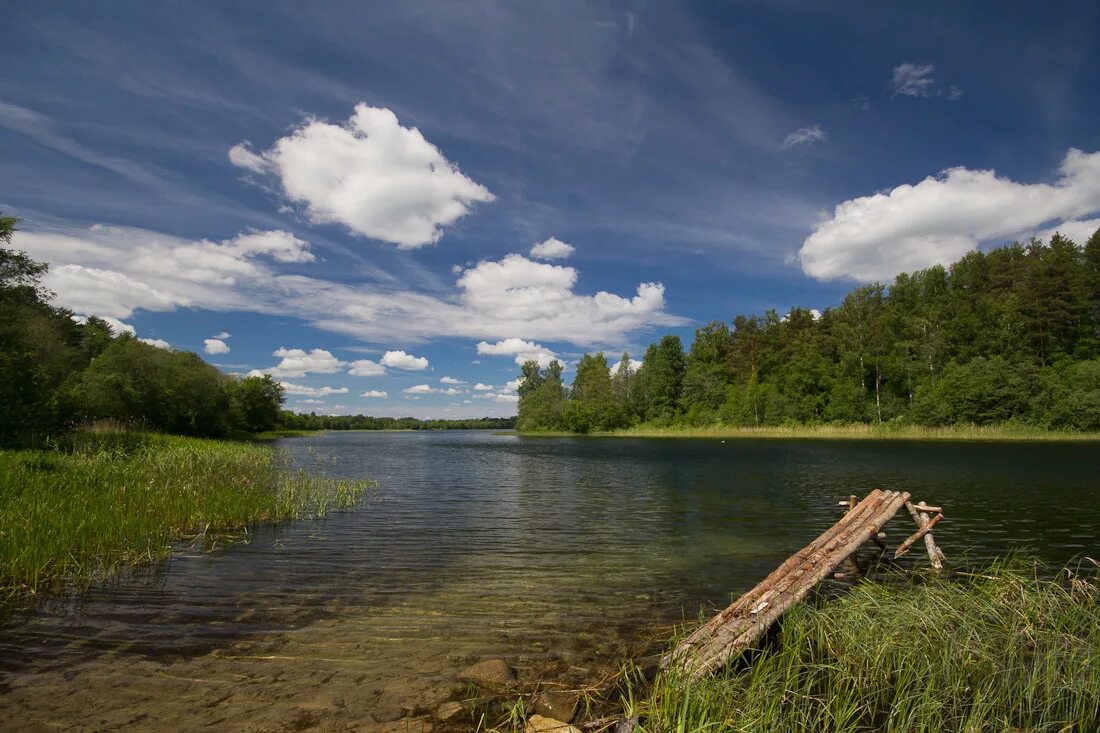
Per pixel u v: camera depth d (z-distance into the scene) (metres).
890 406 73.75
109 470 16.05
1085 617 6.71
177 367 46.53
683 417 96.50
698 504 18.17
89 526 10.67
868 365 76.50
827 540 9.65
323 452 46.47
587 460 38.50
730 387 91.88
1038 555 11.30
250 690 5.38
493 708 5.09
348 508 17.20
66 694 5.22
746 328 99.62
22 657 6.07
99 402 34.50
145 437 29.44
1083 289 68.75
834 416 75.38
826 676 5.67
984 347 70.62
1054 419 56.91
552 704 5.11
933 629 6.20
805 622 6.62
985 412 60.50
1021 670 5.57
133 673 5.71
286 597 8.42
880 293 85.12
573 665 6.10
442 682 5.62
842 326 79.81
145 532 11.50
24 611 7.56
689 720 4.55
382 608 7.98
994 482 22.83
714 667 5.45
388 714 4.95
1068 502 17.69
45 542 9.51
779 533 13.61
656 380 100.88
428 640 6.80
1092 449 40.53
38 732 4.52
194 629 7.04
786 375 84.94
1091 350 65.88
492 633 7.07
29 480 13.18
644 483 24.25
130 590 8.59
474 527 14.20
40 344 31.05
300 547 11.75
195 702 5.11
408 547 11.90
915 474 26.08
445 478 26.62
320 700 5.19
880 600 7.21
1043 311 67.44
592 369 115.94
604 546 12.15
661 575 9.89
